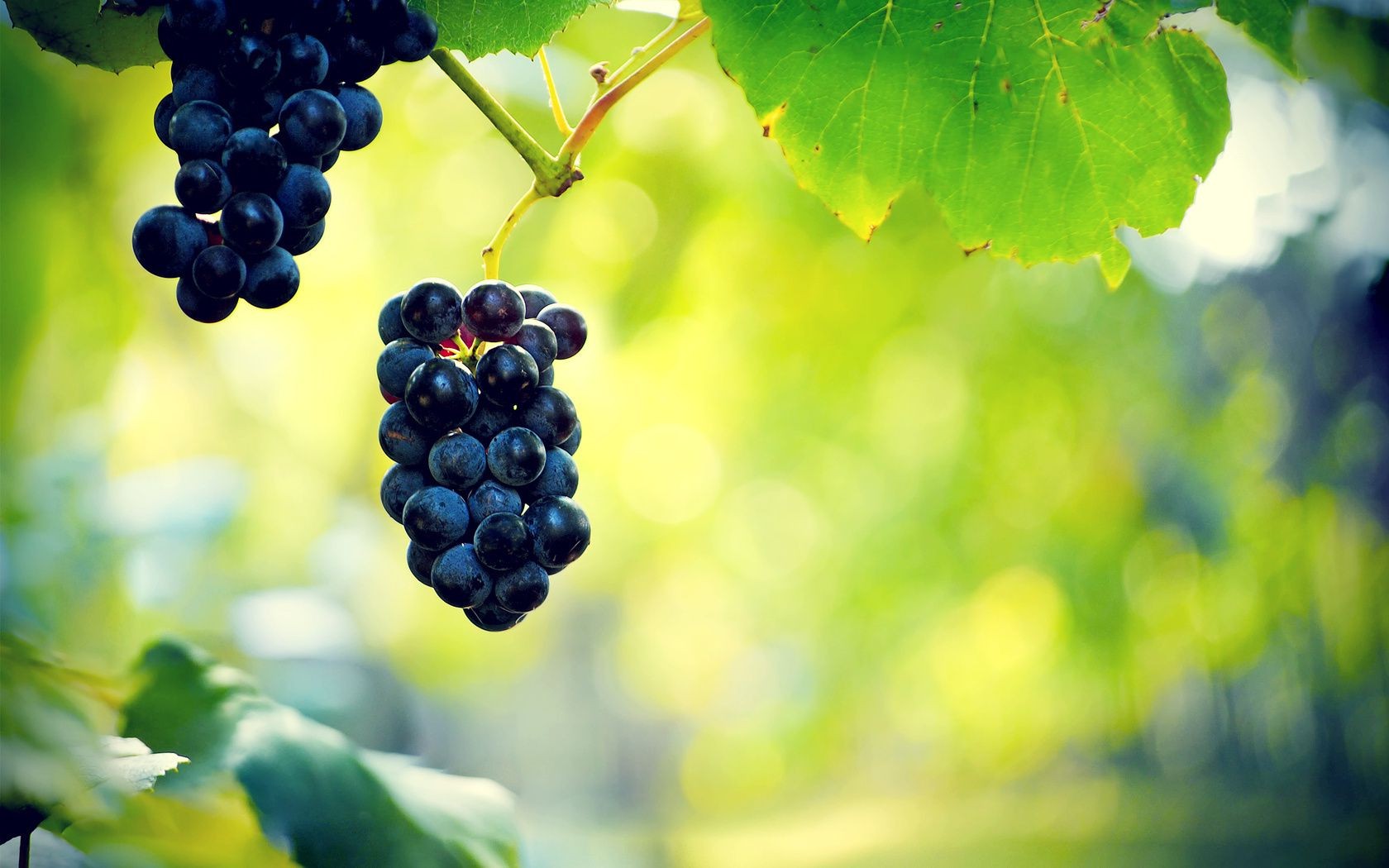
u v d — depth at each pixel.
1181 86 1.84
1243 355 9.66
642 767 28.08
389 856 1.70
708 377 9.98
